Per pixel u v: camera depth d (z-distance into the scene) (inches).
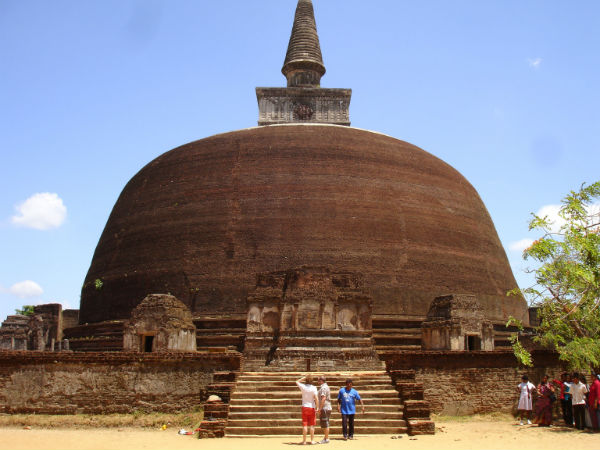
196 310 1483.8
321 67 2160.4
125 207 1782.7
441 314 1289.4
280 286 1203.9
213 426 825.5
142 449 746.2
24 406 973.2
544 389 932.6
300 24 2207.2
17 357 990.4
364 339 1131.9
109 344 1512.1
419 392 884.0
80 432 886.4
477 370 1026.7
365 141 1710.1
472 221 1755.7
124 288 1611.7
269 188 1583.4
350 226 1535.4
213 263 1517.0
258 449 716.7
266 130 1724.9
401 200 1622.8
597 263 1028.5
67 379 980.6
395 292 1493.6
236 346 1378.0
